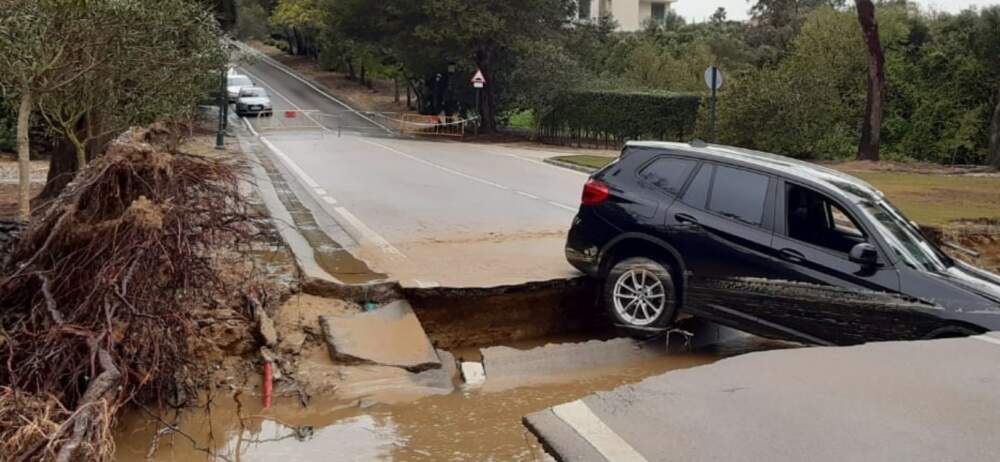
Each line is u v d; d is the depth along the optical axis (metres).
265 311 6.76
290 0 65.06
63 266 5.47
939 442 4.09
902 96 32.31
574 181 19.16
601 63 47.56
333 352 6.50
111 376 4.51
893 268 6.59
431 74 41.72
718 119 28.12
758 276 7.04
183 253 5.49
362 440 5.30
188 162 6.14
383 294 7.73
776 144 27.50
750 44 52.62
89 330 4.91
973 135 30.70
